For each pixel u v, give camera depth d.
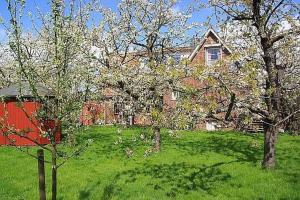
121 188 14.21
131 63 20.86
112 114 20.48
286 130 27.92
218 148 22.88
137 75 18.69
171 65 12.77
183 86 13.05
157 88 15.79
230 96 12.75
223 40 18.08
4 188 14.30
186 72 12.08
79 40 9.87
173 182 14.91
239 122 14.34
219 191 13.77
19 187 14.50
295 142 25.02
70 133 10.48
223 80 12.27
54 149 9.98
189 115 12.66
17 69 9.75
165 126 13.40
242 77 12.40
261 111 15.02
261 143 24.94
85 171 17.08
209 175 15.90
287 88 16.20
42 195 10.39
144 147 22.75
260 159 18.92
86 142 10.71
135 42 22.28
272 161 16.67
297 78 16.02
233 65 13.19
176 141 25.98
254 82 11.40
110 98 20.22
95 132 30.89
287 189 13.62
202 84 13.33
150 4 22.25
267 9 15.67
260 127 29.39
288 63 16.41
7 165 18.14
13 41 9.30
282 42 17.22
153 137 21.34
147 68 18.62
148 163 18.48
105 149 22.42
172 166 17.69
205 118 13.55
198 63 12.28
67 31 9.70
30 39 19.77
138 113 17.83
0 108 24.42
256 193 13.34
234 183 14.65
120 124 21.05
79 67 10.22
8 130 10.00
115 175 16.17
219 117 13.87
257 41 16.70
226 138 27.67
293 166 17.16
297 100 16.64
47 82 10.05
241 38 17.59
